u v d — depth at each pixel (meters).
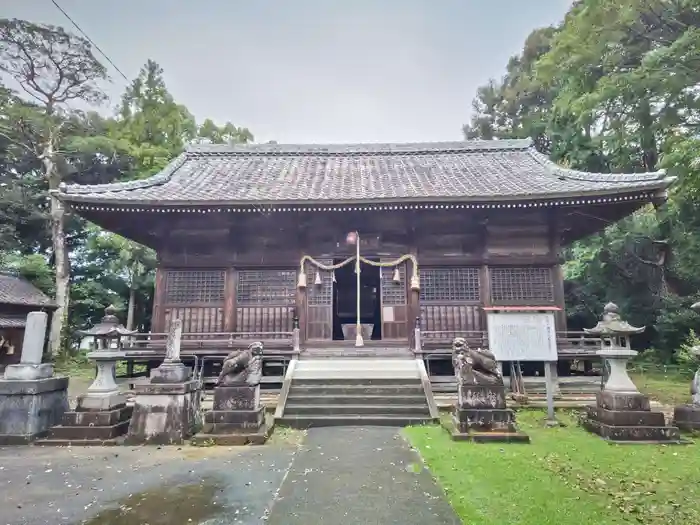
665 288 19.92
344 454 6.83
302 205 12.96
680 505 4.61
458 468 5.88
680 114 17.20
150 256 24.36
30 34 22.80
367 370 11.11
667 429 7.52
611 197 12.45
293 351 12.40
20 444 7.71
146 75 28.44
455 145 19.05
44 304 19.67
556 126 22.50
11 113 23.14
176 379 8.10
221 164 18.06
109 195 13.12
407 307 14.25
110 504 4.87
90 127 26.64
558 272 14.16
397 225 14.72
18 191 24.72
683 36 14.82
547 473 5.67
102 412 8.09
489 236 14.55
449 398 11.01
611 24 17.22
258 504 4.80
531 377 12.41
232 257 14.58
